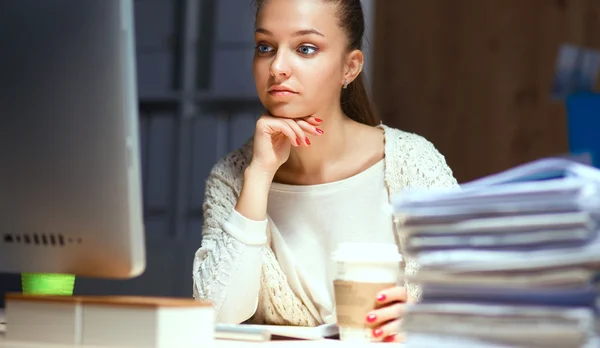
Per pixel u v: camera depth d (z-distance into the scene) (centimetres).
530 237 90
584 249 87
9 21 124
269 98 183
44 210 124
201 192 392
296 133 179
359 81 209
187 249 365
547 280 88
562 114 382
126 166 117
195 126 394
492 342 90
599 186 93
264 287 196
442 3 401
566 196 89
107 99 117
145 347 111
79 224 121
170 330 112
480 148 395
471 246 93
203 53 398
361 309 133
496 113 393
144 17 405
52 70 121
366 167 200
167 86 400
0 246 129
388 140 200
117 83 117
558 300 89
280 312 198
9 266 129
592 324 87
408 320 95
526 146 388
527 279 89
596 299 88
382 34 410
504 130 392
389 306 134
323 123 192
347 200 197
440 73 401
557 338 87
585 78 383
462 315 92
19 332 121
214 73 396
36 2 122
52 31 121
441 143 401
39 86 122
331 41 184
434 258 94
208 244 186
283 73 179
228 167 209
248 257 172
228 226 174
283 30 180
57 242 124
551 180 103
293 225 200
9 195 127
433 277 94
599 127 224
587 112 226
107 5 117
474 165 396
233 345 120
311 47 182
